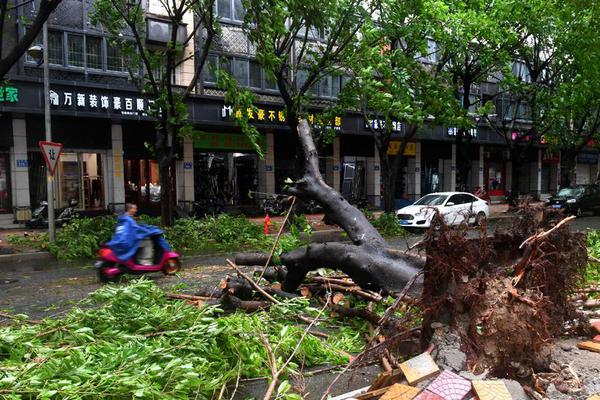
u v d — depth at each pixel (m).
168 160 14.39
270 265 6.79
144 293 4.76
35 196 18.41
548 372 3.56
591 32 17.05
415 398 2.93
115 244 8.46
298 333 4.36
